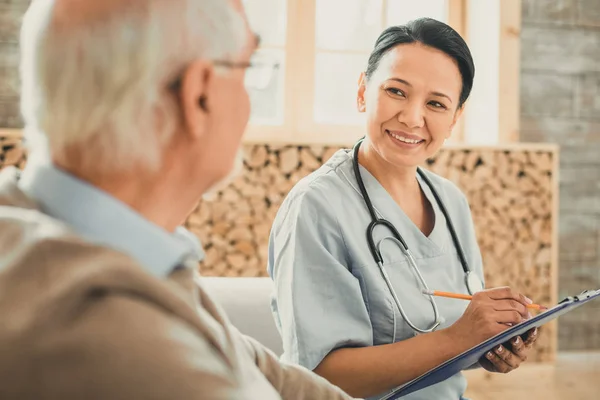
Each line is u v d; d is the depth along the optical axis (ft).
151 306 1.60
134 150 1.84
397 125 4.54
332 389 3.12
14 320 1.51
